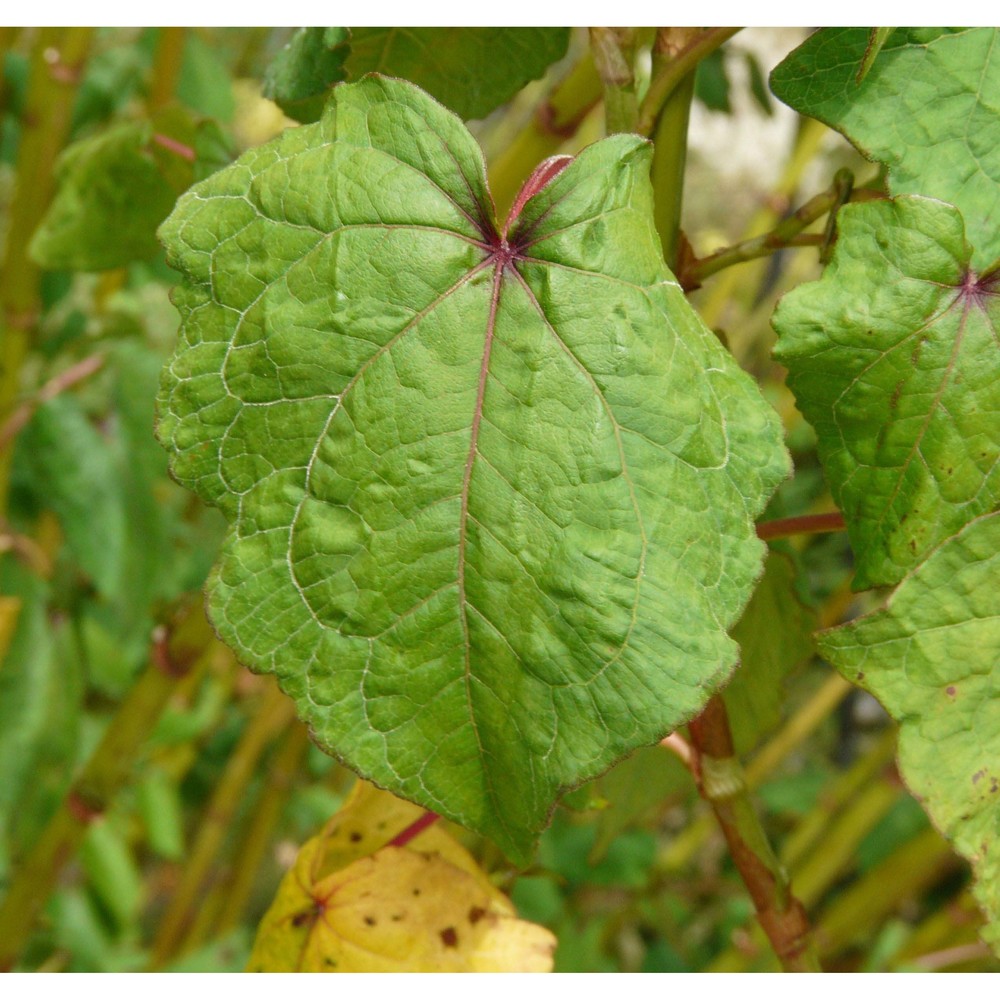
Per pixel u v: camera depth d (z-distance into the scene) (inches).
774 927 10.4
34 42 16.8
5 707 17.0
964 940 18.8
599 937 23.0
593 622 8.2
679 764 11.4
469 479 8.3
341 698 8.4
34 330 17.6
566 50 11.3
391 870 10.3
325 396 8.4
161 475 16.3
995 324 8.6
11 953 15.7
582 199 8.4
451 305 8.4
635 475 8.3
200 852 22.0
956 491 8.7
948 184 8.7
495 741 8.4
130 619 16.4
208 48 20.0
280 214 8.5
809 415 8.9
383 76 8.5
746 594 8.3
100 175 13.0
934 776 8.5
